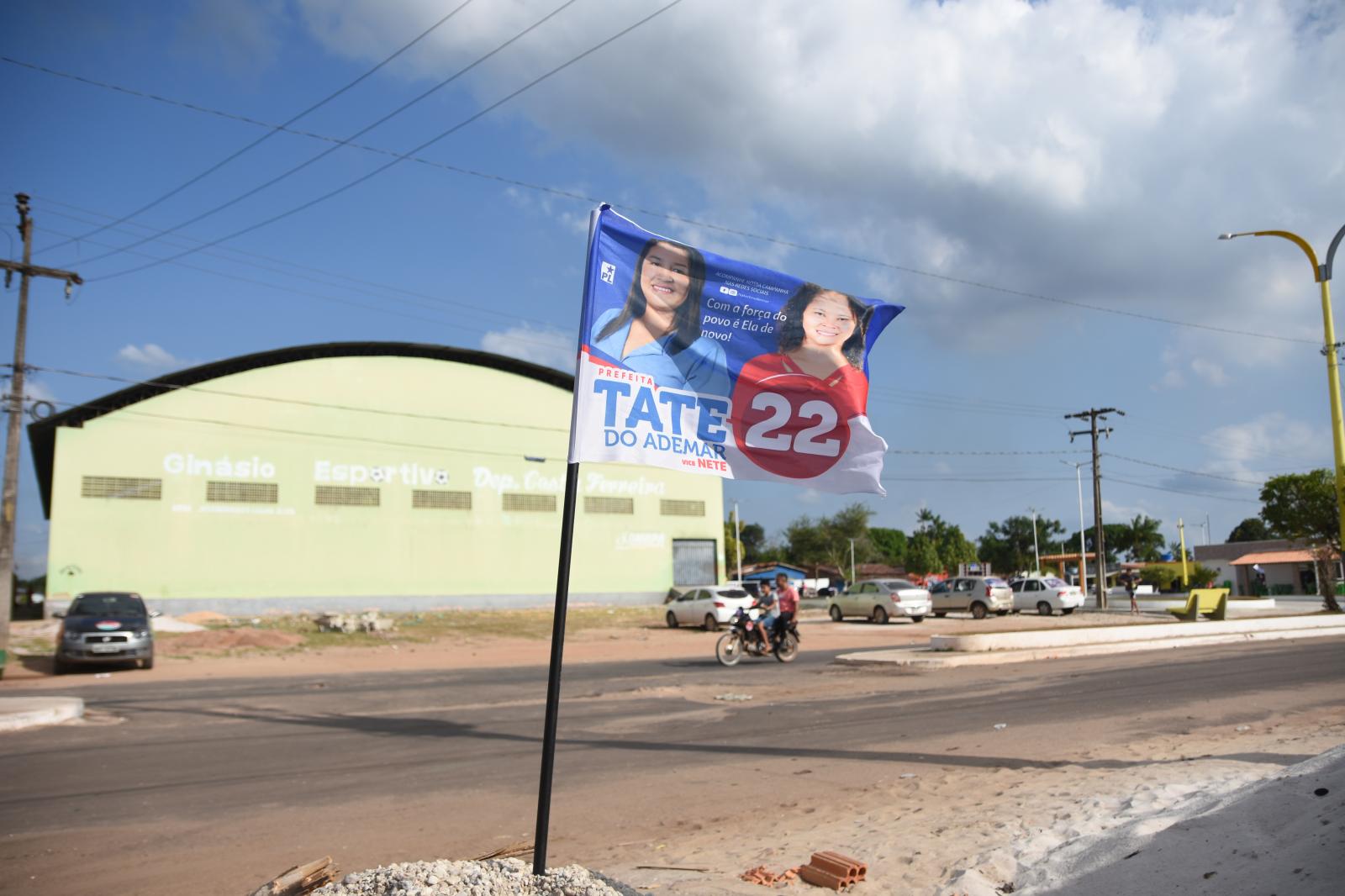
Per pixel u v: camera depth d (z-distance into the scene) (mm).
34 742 11297
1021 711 12203
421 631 34250
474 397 46031
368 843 6676
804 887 5270
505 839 6758
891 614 38375
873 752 9742
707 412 5316
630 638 32344
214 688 17812
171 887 5746
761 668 20234
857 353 5828
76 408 36875
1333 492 38000
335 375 42656
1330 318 13266
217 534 39094
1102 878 4637
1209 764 7664
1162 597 55156
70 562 36156
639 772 9086
